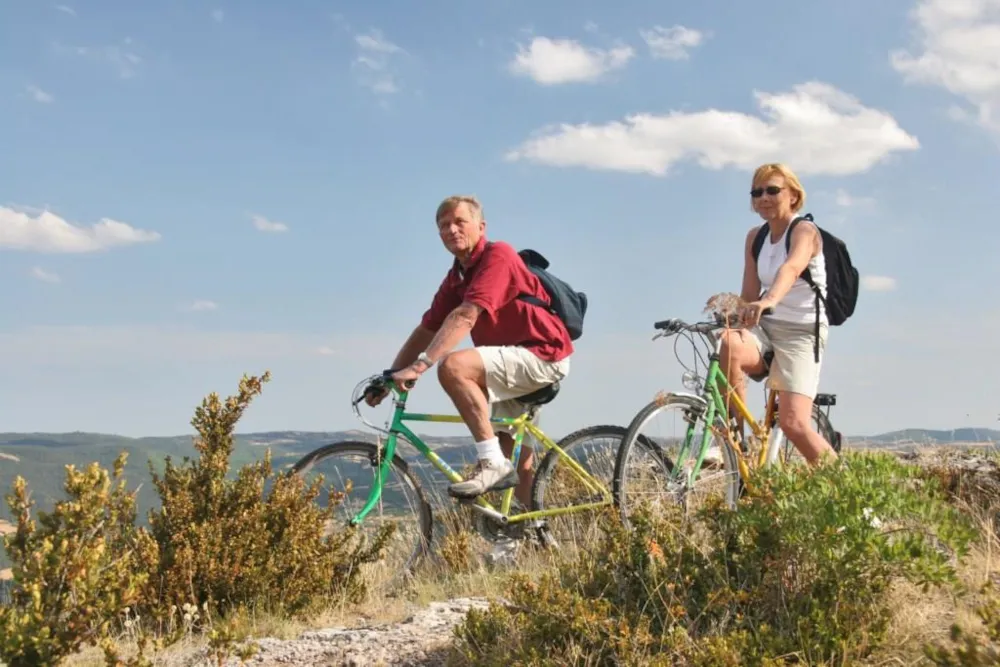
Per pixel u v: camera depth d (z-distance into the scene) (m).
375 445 5.80
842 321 5.46
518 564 5.59
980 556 4.52
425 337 5.99
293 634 4.62
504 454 5.96
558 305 5.69
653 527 4.16
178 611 4.86
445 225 5.57
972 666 2.73
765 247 5.57
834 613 3.47
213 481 5.36
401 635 4.29
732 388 5.52
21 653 3.48
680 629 3.43
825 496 3.62
